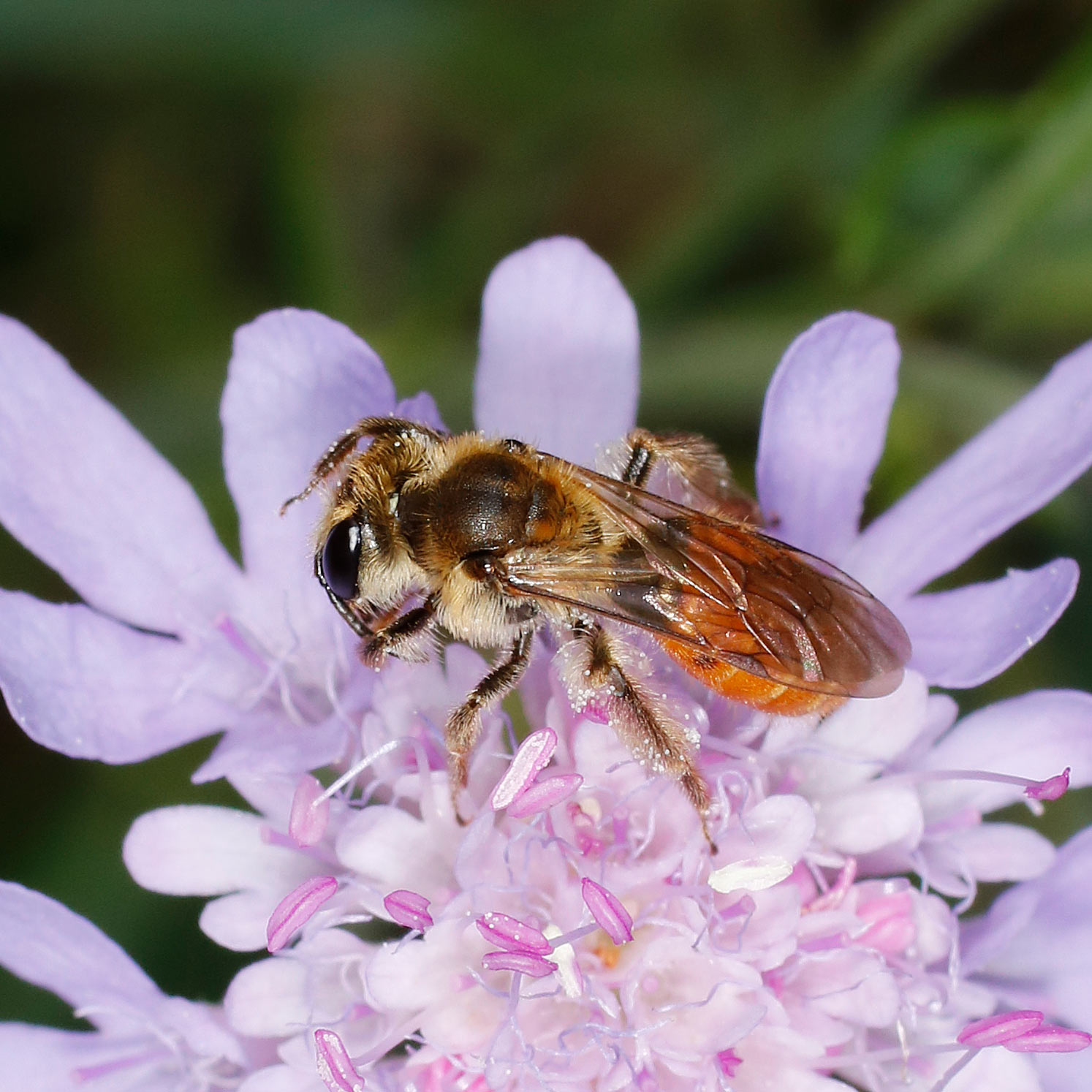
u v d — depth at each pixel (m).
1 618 0.11
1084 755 0.11
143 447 0.11
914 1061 0.11
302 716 0.11
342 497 0.11
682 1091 0.11
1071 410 0.11
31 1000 0.12
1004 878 0.11
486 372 0.11
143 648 0.11
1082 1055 0.11
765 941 0.11
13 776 0.12
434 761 0.11
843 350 0.11
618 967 0.11
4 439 0.11
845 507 0.11
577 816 0.11
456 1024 0.11
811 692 0.11
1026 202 0.13
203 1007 0.11
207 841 0.11
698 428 0.13
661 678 0.11
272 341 0.11
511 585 0.11
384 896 0.11
